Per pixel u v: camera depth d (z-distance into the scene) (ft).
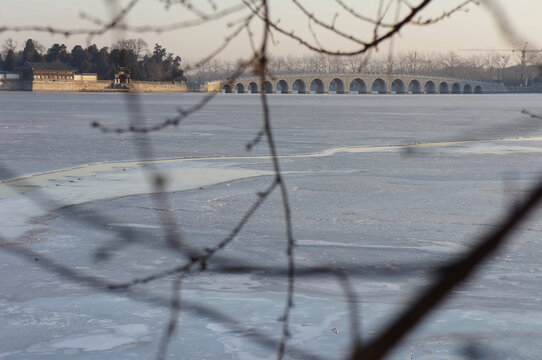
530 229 55.42
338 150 127.44
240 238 54.24
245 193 77.20
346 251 50.19
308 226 59.36
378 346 3.69
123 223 60.08
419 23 6.25
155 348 31.94
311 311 36.65
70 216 63.41
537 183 3.71
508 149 128.98
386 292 39.78
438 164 104.63
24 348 32.19
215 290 40.45
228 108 352.49
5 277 42.98
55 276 43.32
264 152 123.44
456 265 3.73
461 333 33.17
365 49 6.39
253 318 35.68
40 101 448.24
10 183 83.76
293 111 311.68
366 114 282.77
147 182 84.33
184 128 189.67
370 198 73.51
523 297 38.81
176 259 47.39
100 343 32.78
